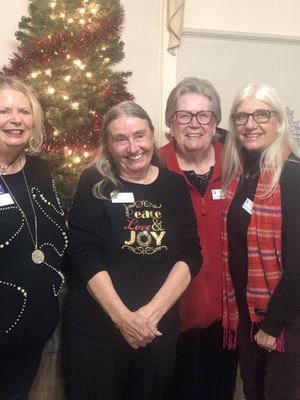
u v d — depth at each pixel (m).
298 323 1.59
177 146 1.89
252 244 1.63
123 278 1.53
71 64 2.06
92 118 2.05
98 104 2.08
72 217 1.59
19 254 1.43
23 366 1.52
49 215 1.54
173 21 2.73
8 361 1.48
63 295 1.83
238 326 1.80
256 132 1.60
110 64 2.29
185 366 1.95
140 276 1.53
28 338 1.47
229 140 1.75
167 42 2.86
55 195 1.62
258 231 1.61
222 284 1.83
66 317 1.63
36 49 2.07
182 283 1.56
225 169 1.78
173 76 2.90
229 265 1.77
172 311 1.63
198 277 1.81
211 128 1.79
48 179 1.62
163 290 1.52
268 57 2.99
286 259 1.54
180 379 1.97
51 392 1.95
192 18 2.91
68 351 1.61
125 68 2.91
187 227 1.66
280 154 1.59
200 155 1.84
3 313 1.41
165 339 1.60
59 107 2.00
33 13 2.11
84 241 1.54
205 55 2.93
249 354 1.78
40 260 1.47
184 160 1.88
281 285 1.54
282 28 3.01
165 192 1.61
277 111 1.59
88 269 1.51
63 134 2.01
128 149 1.53
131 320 1.44
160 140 2.87
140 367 1.60
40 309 1.48
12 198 1.46
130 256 1.53
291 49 3.01
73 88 2.00
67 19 2.09
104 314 1.57
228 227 1.74
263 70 3.00
